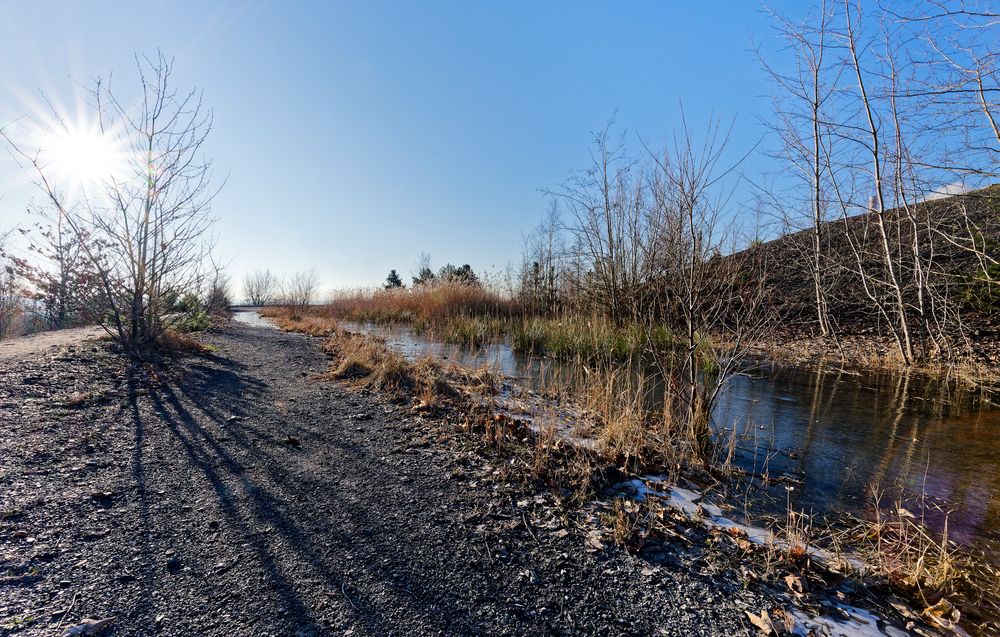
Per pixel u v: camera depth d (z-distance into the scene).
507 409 5.52
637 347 8.91
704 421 4.34
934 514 3.24
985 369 8.24
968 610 2.21
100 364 5.91
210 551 2.31
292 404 5.28
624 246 10.98
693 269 4.44
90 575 2.05
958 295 10.34
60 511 2.57
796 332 12.20
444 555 2.43
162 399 4.94
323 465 3.54
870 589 2.36
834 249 12.99
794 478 3.84
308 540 2.48
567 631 1.91
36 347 6.56
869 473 3.98
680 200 4.49
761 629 1.97
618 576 2.32
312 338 12.85
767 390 7.22
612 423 4.41
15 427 3.66
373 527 2.67
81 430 3.80
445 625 1.89
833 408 6.17
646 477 3.72
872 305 11.60
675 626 1.97
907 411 6.03
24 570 2.04
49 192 6.25
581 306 12.71
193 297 9.18
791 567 2.47
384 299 19.70
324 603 1.98
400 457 3.80
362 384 6.36
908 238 11.89
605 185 11.14
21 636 1.65
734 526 2.96
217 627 1.79
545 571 2.34
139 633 1.73
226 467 3.38
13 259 6.53
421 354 9.30
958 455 4.41
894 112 8.93
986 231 9.71
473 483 3.36
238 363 7.62
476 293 17.17
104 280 6.50
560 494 3.26
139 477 3.09
